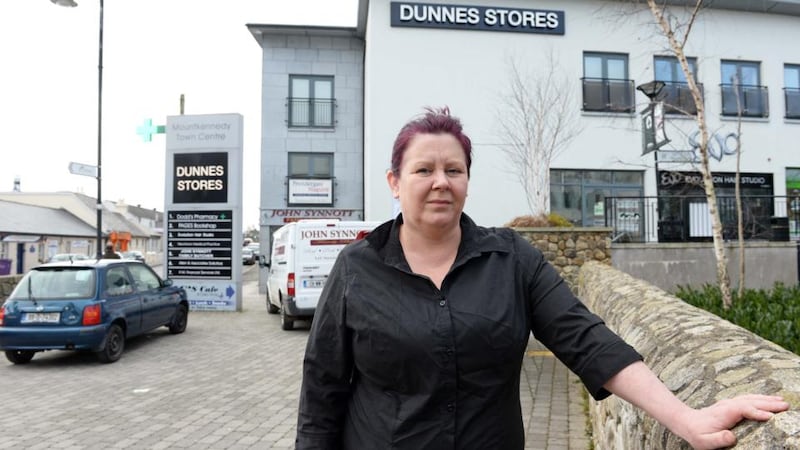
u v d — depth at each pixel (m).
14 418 5.32
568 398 5.58
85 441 4.67
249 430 4.95
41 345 7.43
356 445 1.63
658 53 17.64
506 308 1.54
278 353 8.72
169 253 14.41
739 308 5.58
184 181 14.37
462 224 1.73
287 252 11.03
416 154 1.67
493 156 17.23
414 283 1.59
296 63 20.66
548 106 17.33
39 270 7.91
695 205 11.25
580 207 17.50
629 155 17.56
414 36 17.30
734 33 18.28
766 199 11.35
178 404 5.79
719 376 1.63
